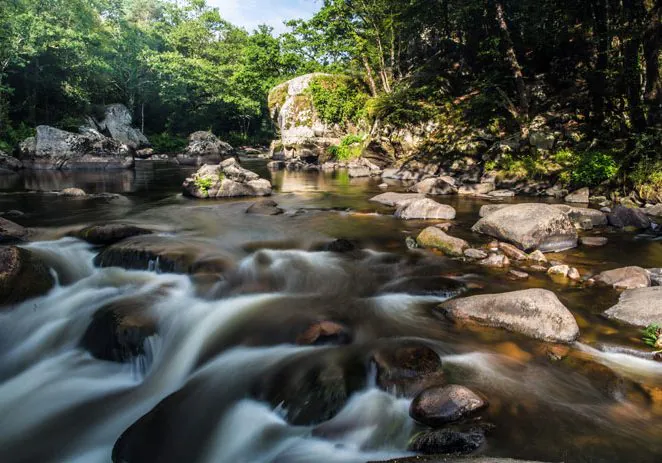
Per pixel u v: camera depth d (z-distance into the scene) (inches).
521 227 309.4
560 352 167.3
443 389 133.0
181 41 2062.0
